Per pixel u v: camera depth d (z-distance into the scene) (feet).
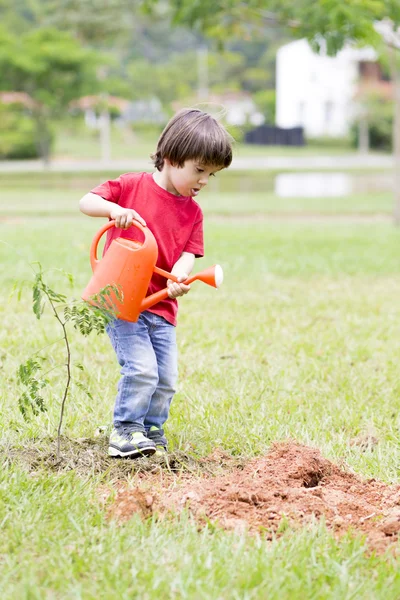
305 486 13.80
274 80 289.94
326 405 18.24
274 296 31.09
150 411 14.93
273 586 10.00
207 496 12.79
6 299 28.58
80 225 56.24
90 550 10.83
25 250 40.88
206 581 10.07
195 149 13.57
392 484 14.19
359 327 26.25
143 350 14.32
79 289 30.89
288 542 11.23
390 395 19.25
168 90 241.76
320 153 203.21
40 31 139.74
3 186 103.14
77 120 169.07
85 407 16.81
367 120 210.59
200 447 15.14
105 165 151.84
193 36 310.65
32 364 13.75
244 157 183.83
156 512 12.10
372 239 49.21
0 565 10.49
